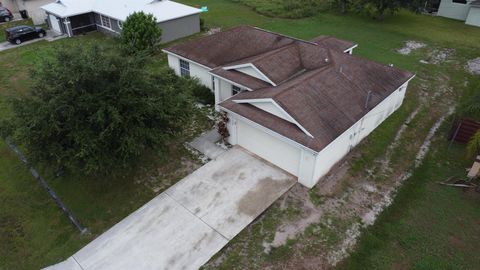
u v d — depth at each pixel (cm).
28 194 1470
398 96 1902
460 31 3300
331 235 1209
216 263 1118
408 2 3322
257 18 3759
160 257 1146
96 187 1477
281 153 1470
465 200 1365
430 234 1219
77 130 1235
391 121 1870
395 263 1118
